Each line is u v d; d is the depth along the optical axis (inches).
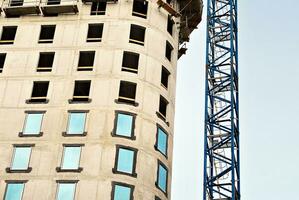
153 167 2215.8
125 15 2541.8
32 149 2206.0
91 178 2106.3
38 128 2256.4
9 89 2372.0
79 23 2534.5
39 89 2378.2
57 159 2165.4
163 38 2578.7
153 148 2256.4
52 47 2472.9
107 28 2501.2
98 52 2429.9
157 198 2177.7
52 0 2620.6
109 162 2140.7
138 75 2383.1
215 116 2620.6
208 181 2418.8
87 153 2165.4
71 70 2391.7
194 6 2960.1
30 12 2571.4
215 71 2795.3
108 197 2065.7
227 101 2674.7
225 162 2474.2
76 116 2265.0
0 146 2223.2
